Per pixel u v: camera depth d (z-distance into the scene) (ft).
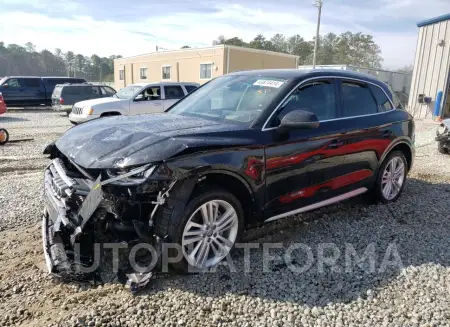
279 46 258.16
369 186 15.65
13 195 17.10
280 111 12.19
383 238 13.20
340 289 10.03
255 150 11.10
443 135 29.27
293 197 12.41
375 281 10.43
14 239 12.64
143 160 9.40
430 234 13.65
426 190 19.21
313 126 11.18
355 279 10.52
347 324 8.67
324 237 13.19
